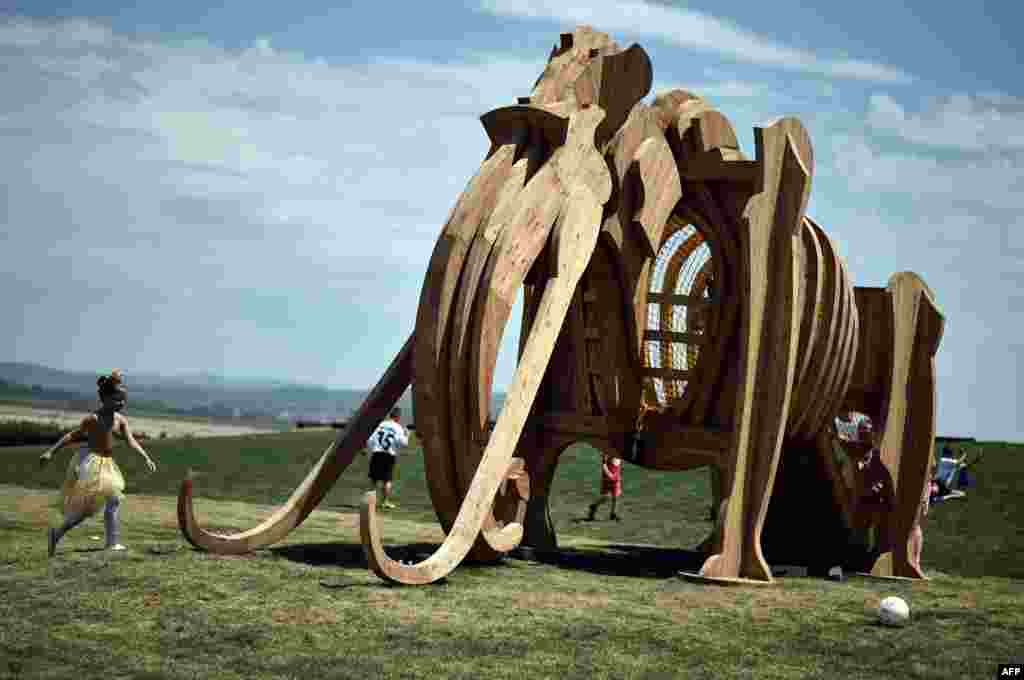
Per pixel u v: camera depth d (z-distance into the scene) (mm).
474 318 13594
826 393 16609
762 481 14859
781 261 15188
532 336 13805
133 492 23922
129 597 10750
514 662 9227
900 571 16828
